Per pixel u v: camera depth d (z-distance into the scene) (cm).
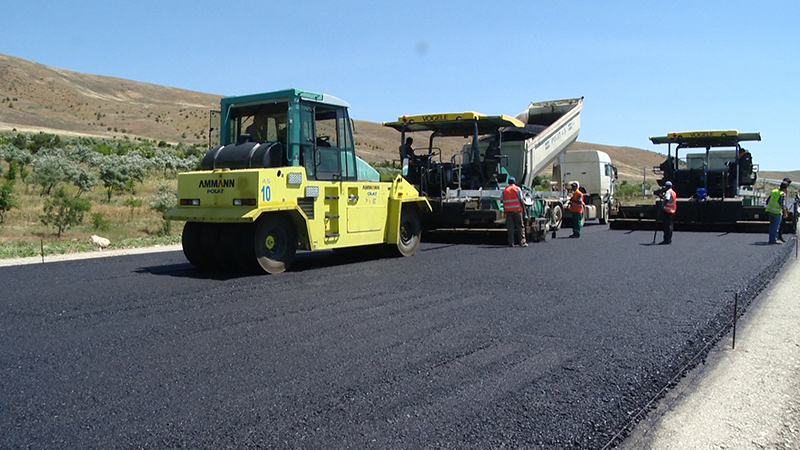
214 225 970
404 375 468
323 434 364
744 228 1903
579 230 1720
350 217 1084
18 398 420
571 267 1039
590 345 555
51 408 402
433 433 367
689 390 459
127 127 11656
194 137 11394
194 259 1005
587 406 414
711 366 516
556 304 729
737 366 517
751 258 1191
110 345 548
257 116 1028
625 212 2052
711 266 1064
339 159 1071
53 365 492
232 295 778
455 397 424
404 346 546
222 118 1051
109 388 438
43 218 1625
